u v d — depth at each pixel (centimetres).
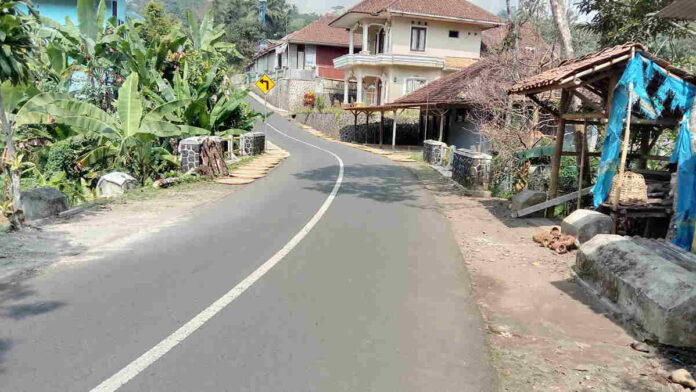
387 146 3353
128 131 1551
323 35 5581
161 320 493
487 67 2264
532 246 851
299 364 416
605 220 836
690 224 776
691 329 461
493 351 457
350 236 879
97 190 1338
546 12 1775
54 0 3416
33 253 711
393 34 4059
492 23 4106
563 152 1087
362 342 461
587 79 920
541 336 494
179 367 404
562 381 408
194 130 1833
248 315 512
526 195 1084
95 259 695
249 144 2455
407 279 650
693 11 797
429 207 1222
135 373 391
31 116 1383
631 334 500
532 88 994
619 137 896
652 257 548
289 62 5575
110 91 2402
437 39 4150
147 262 686
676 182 827
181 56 2502
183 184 1470
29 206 902
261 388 378
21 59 858
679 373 409
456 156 1639
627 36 1545
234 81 6769
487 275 688
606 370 427
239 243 805
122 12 3656
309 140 3719
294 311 527
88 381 378
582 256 645
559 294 613
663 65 841
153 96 2123
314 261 714
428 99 2592
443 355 443
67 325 475
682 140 808
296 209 1125
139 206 1118
